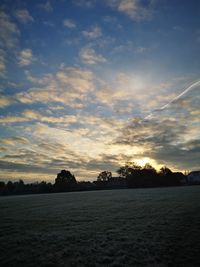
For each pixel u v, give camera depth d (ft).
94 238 47.73
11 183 439.22
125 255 36.68
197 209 77.46
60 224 65.41
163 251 37.37
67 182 435.12
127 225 59.06
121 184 480.23
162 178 427.74
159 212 77.97
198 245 38.96
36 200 183.52
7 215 91.04
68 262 35.17
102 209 98.32
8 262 36.24
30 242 46.70
